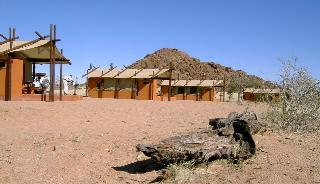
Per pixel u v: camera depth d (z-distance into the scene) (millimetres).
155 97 42000
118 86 42781
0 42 24000
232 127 7492
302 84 11766
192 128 12414
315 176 6422
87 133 11484
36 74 31500
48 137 10789
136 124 13680
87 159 8336
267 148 8328
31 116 14648
